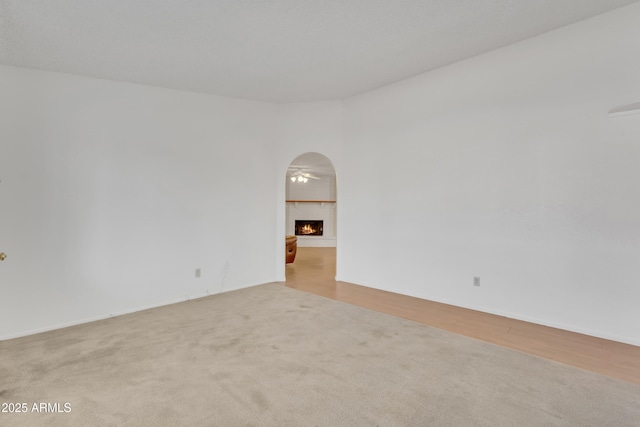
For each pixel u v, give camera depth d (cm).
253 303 404
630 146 277
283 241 525
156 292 402
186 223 427
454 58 366
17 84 318
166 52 320
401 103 433
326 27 287
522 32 313
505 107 345
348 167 498
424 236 416
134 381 222
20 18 254
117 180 374
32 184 323
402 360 254
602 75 288
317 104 507
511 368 241
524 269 337
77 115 349
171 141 414
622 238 282
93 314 357
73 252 346
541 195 324
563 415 187
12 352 271
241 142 477
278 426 177
